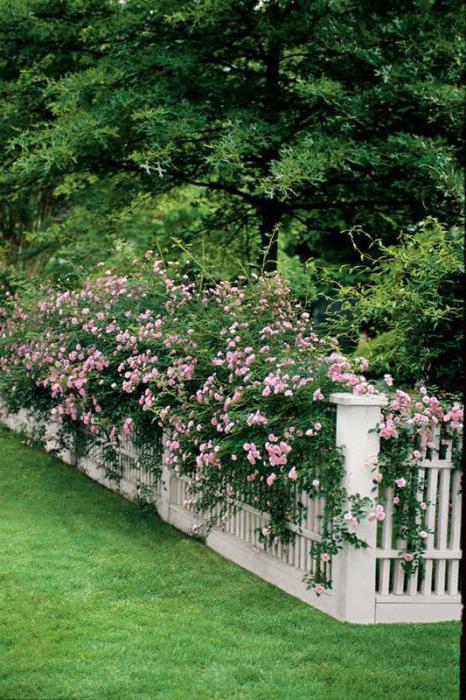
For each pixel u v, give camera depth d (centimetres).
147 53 1127
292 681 422
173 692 402
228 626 503
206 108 1130
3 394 1100
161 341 713
